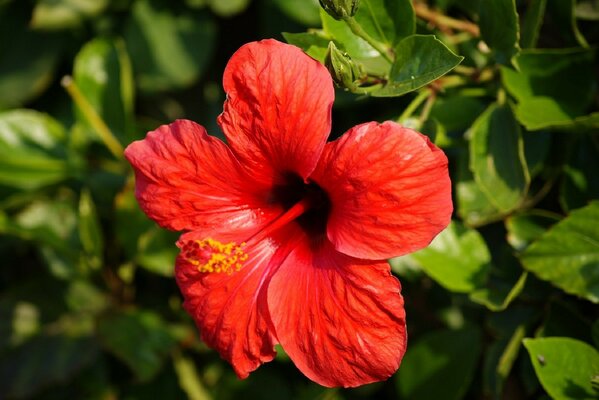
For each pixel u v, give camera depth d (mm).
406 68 494
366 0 513
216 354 632
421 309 583
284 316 489
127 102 627
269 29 621
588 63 534
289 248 503
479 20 526
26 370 632
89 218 622
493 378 540
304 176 480
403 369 566
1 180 639
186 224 501
